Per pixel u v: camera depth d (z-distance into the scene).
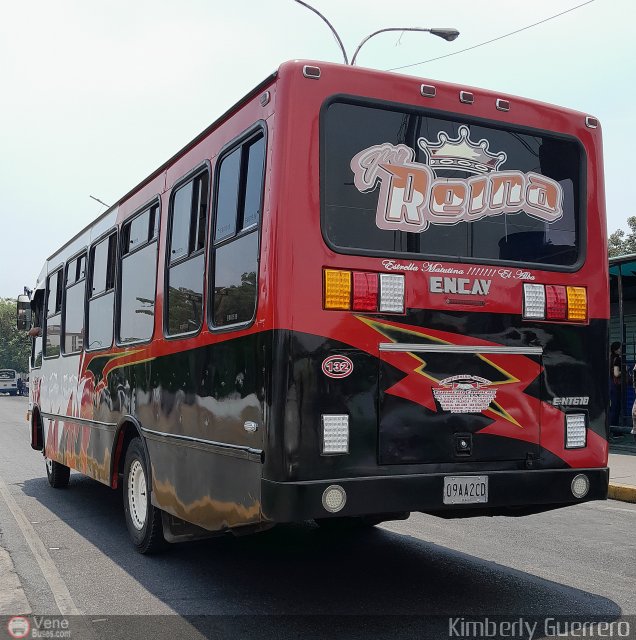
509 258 5.24
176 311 6.05
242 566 6.09
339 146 4.79
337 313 4.61
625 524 7.81
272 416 4.46
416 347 4.80
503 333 5.10
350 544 6.84
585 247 5.50
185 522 5.97
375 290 4.72
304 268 4.56
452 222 5.07
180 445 5.74
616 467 11.44
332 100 4.78
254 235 4.83
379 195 4.86
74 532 7.51
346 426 4.56
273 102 4.75
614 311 16.20
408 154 4.98
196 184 5.89
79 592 5.43
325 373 4.54
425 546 6.73
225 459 5.00
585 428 5.32
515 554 6.44
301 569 5.97
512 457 5.05
